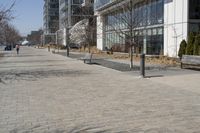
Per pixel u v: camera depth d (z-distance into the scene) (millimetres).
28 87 15406
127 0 37625
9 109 10422
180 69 23922
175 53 34406
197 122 8461
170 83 16312
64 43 106188
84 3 86875
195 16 32844
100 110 10102
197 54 26344
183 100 11594
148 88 14688
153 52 39750
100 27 63125
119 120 8789
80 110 10141
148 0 41000
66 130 7891
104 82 17062
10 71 24062
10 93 13641
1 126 8336
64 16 115000
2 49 88188
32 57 47250
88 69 25469
